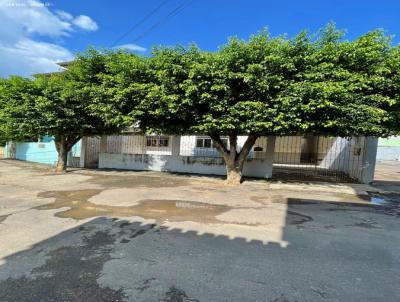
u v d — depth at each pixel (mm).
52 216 5453
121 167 14688
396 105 7793
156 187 9062
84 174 12352
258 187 9320
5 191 8125
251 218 5438
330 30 7891
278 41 7742
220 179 11109
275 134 9266
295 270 3279
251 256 3648
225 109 8188
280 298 2709
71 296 2713
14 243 4035
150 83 8516
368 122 7645
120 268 3281
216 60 7785
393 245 4180
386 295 2793
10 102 11328
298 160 16344
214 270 3248
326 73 7426
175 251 3781
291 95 7340
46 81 11070
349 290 2869
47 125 11031
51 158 18094
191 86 7609
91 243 4051
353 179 11406
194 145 14336
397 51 7562
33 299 2660
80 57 11039
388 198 8031
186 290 2828
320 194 8281
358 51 7344
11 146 21672
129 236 4355
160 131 9922
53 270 3227
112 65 9484
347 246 4094
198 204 6625
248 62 7773
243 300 2666
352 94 7488
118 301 2637
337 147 13844
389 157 28766
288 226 4984
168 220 5223
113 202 6746
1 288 2846
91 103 10734
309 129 8492
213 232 4566
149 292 2785
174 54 8273
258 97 7922
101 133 12805
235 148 9930
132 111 9109
